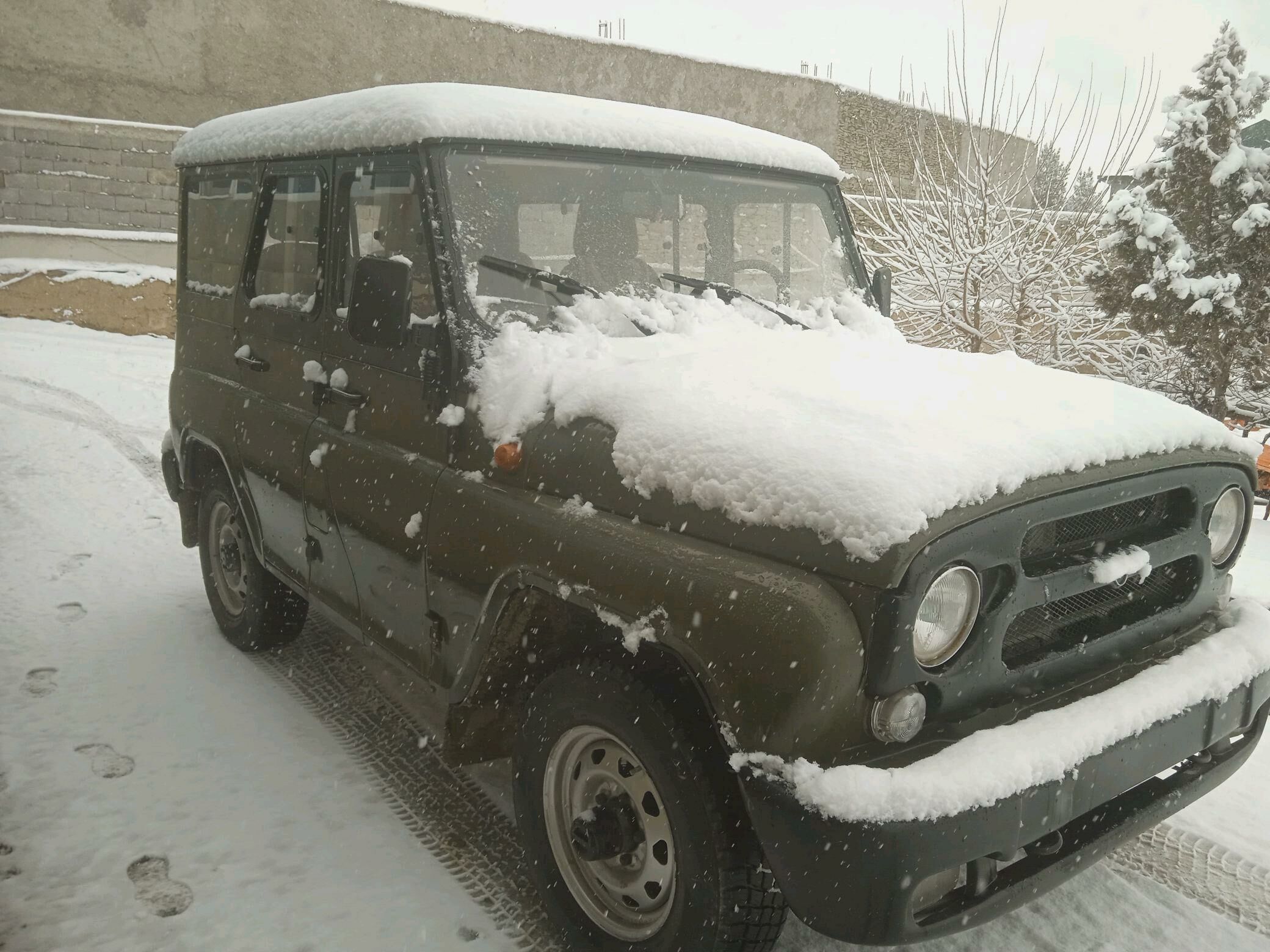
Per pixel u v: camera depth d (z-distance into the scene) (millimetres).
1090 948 2760
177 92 15703
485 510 2750
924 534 2018
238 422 4105
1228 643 2637
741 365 2824
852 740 2062
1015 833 2078
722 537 2260
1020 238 11227
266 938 2699
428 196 2959
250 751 3688
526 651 2859
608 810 2504
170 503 6879
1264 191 10172
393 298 2752
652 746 2303
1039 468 2225
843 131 19547
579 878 2658
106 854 3033
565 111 3305
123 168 15352
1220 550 2807
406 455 3109
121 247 15367
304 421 3645
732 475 2279
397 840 3193
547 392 2770
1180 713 2406
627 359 2896
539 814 2703
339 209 3412
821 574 2102
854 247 3988
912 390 2652
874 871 1942
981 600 2176
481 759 3027
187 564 5742
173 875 2951
